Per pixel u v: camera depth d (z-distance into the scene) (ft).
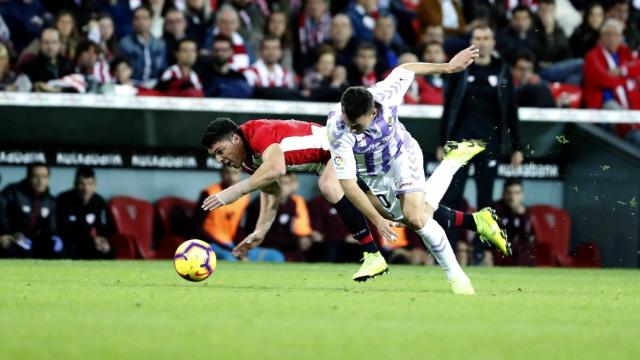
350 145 47.85
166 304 41.09
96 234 84.28
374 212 48.24
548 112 90.89
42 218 83.05
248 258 85.87
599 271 80.94
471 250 89.76
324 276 64.80
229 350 28.76
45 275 60.54
